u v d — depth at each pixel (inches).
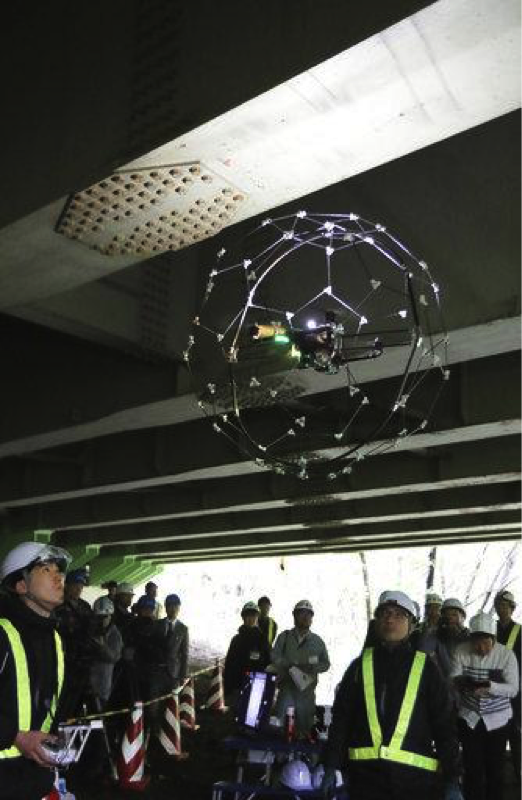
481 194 269.0
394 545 958.4
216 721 666.2
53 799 218.8
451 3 143.4
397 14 148.9
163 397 383.6
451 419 402.6
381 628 199.5
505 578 1742.1
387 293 282.5
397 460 569.6
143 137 197.6
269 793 297.6
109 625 400.2
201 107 184.7
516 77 161.8
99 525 824.9
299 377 323.0
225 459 521.0
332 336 231.3
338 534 850.8
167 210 219.5
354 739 193.3
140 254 247.1
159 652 465.1
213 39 187.3
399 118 177.3
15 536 880.3
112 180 208.8
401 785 185.3
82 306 321.1
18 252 246.8
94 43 224.1
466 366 401.4
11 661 136.7
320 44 161.9
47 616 146.9
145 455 582.2
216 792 305.4
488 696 303.0
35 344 466.3
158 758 460.1
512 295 258.5
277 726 335.3
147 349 340.2
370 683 194.5
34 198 225.9
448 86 165.3
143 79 203.5
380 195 289.1
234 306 322.7
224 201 215.0
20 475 691.4
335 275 295.4
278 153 193.2
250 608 533.6
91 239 237.0
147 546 1063.6
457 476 540.1
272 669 390.3
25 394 467.2
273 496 649.6
